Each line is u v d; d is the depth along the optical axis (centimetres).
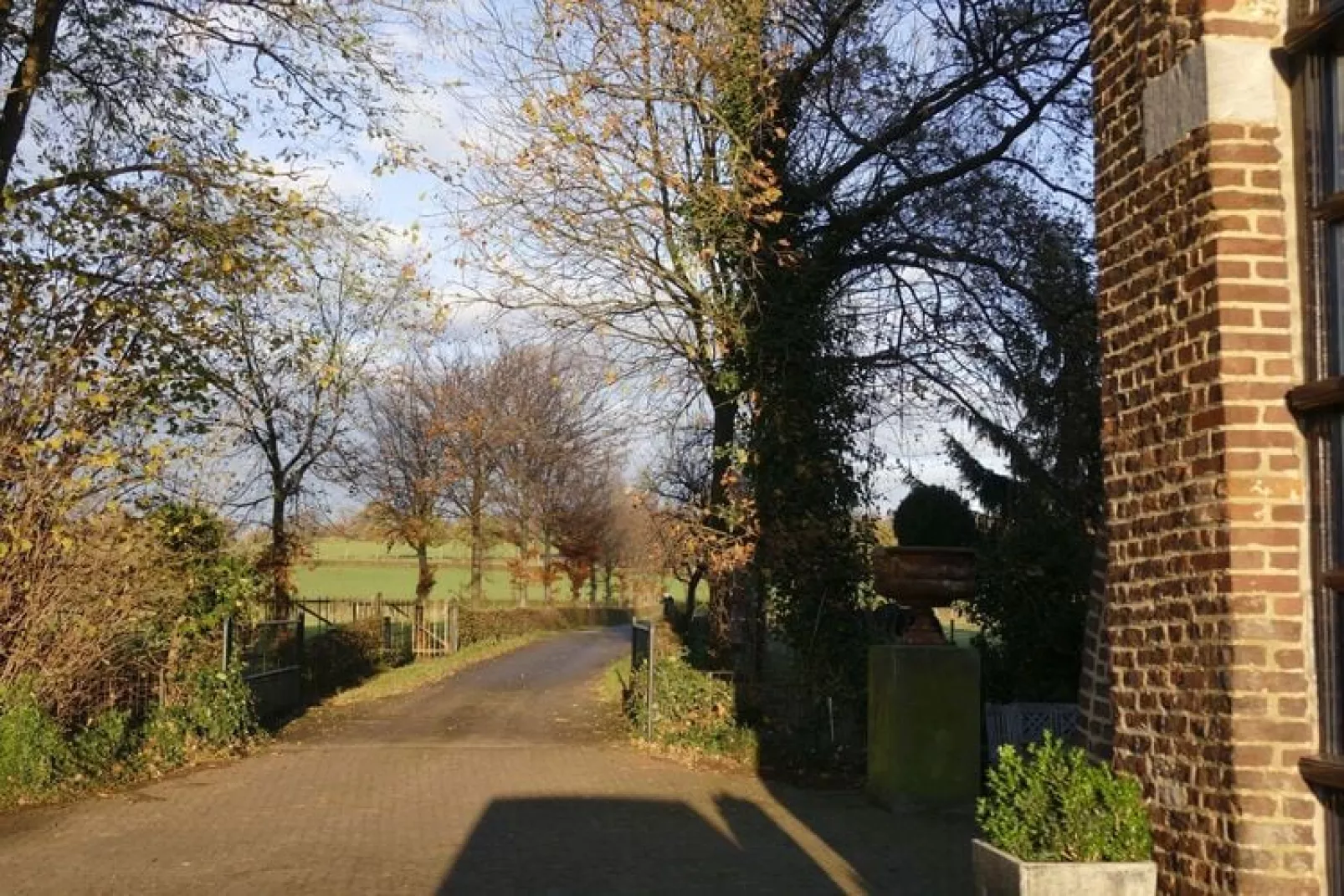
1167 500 514
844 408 1497
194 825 1021
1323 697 462
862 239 1583
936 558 1178
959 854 952
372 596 3362
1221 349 479
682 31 1370
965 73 1582
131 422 1238
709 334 1474
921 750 1126
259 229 1363
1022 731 1330
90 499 1188
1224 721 471
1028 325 1600
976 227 1602
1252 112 488
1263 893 455
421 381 3659
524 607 4072
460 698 2028
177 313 1298
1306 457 474
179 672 1364
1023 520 1593
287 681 1866
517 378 3881
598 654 3092
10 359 1154
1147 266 534
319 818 1054
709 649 1634
